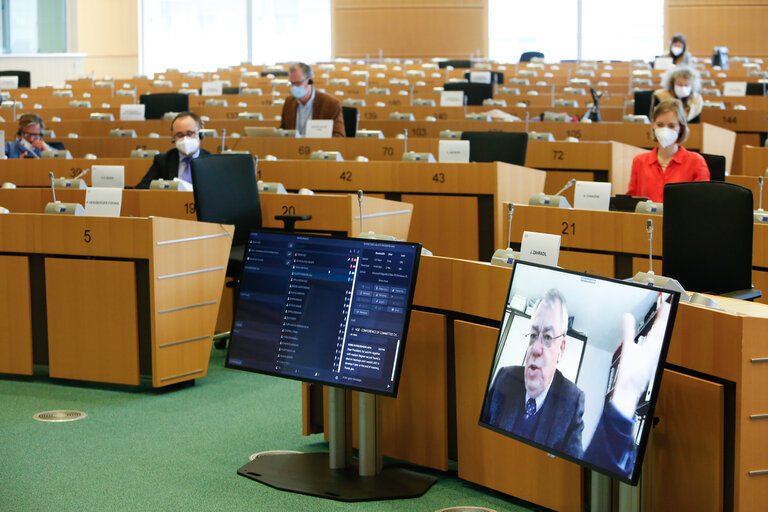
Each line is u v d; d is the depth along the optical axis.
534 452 3.21
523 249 3.35
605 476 2.87
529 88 14.06
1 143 7.60
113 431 4.11
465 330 3.42
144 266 4.59
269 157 6.83
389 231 5.72
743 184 5.96
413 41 20.62
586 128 8.52
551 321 2.90
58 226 4.70
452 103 10.82
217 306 4.83
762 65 17.39
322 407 3.98
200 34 21.61
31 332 4.90
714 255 3.94
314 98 8.13
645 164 5.53
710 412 2.73
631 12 19.77
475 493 3.42
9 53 20.19
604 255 4.71
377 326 3.28
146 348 4.66
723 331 2.70
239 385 4.82
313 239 3.46
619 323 2.69
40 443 3.96
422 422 3.61
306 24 21.14
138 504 3.32
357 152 7.55
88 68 21.88
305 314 3.42
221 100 12.41
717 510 2.73
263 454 3.81
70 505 3.31
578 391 2.75
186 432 4.10
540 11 20.11
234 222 5.54
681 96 7.99
